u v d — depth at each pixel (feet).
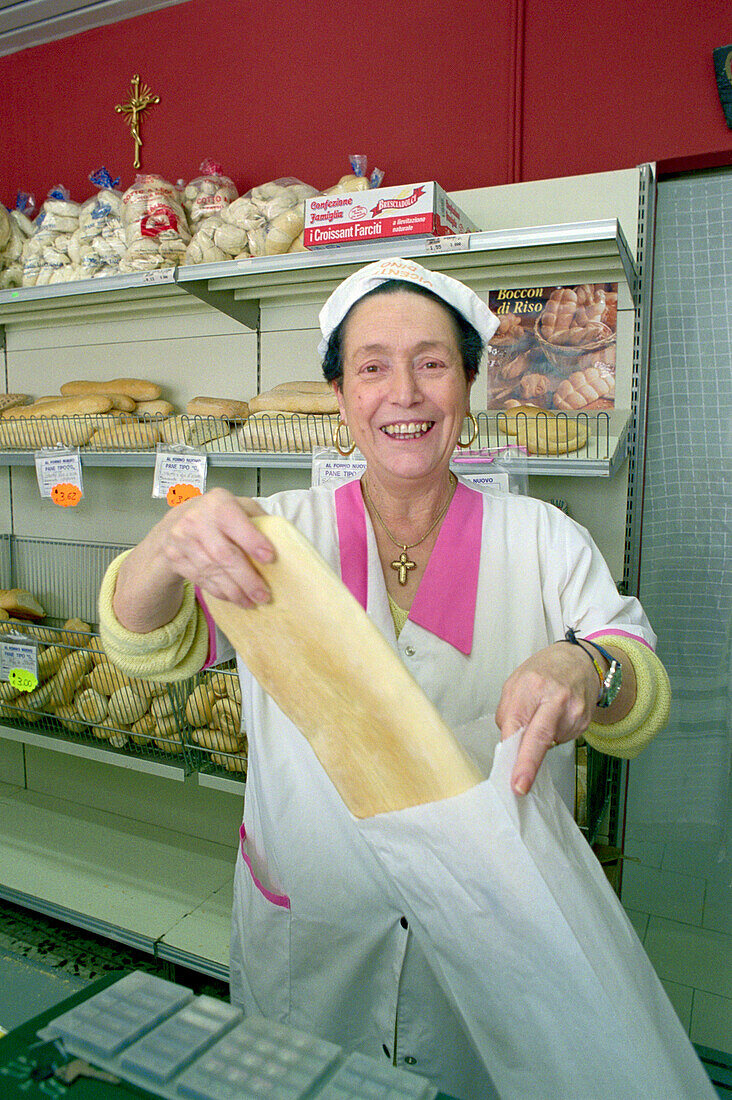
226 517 1.59
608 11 6.26
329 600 1.48
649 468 6.68
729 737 6.68
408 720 1.43
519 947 1.47
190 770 5.89
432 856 1.52
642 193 5.78
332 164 7.50
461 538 3.14
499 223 6.21
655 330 6.54
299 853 3.02
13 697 6.77
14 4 8.14
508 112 6.66
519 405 6.23
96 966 6.25
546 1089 1.53
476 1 6.72
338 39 7.35
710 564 6.59
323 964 3.12
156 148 8.39
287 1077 1.32
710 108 5.99
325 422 5.78
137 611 2.36
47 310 7.94
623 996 1.38
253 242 6.27
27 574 8.75
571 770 3.15
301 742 2.98
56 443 7.11
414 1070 3.03
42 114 9.03
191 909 6.21
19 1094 1.28
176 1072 1.33
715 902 6.86
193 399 6.82
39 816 7.84
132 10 8.20
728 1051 5.31
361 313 2.85
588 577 3.19
